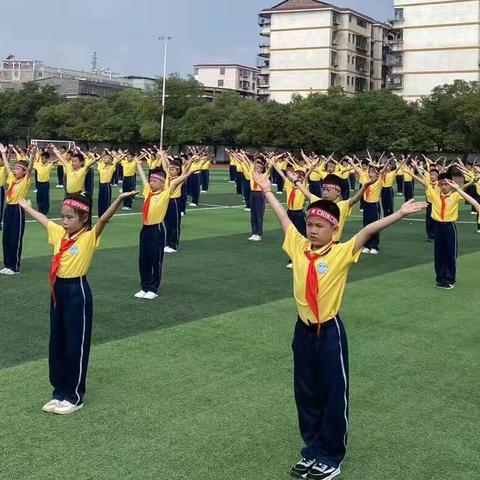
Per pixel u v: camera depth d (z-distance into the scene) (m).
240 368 6.12
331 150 47.16
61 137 56.47
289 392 5.55
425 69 63.53
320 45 70.31
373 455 4.49
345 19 70.50
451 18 61.91
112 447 4.47
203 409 5.16
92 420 4.89
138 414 5.02
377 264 12.06
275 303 8.65
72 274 4.96
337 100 49.84
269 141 49.59
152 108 53.66
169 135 52.19
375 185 13.99
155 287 8.77
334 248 4.12
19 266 10.16
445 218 9.95
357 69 72.81
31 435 4.61
